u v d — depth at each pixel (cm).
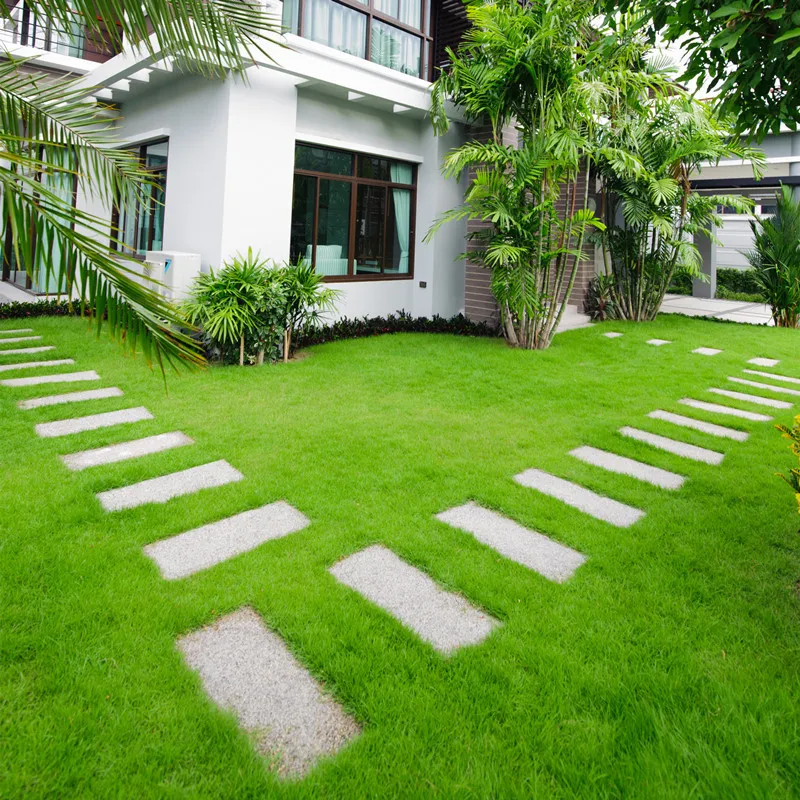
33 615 243
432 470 405
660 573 291
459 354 786
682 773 181
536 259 802
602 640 239
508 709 203
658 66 988
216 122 746
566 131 719
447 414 533
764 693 213
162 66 745
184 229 812
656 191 916
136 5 289
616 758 187
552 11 732
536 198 803
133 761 180
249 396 563
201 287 688
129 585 266
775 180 1264
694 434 498
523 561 302
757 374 722
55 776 174
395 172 970
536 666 224
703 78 326
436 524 332
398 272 1002
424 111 908
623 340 908
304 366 694
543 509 353
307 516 340
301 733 195
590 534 326
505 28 757
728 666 227
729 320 1159
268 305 675
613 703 207
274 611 253
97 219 235
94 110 455
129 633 235
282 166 788
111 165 516
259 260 780
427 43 979
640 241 1064
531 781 177
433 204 979
